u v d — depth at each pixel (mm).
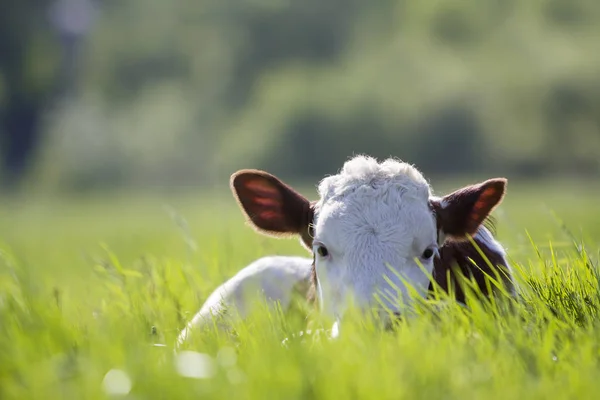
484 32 58656
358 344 4414
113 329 4762
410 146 53906
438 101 53531
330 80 60000
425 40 59094
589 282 5520
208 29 76000
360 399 3676
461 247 6059
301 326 5672
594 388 3898
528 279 5637
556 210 20250
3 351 4242
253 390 3738
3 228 24938
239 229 16125
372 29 70250
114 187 57062
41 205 42125
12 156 69188
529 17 57375
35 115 70688
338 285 5320
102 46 75062
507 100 52375
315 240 5555
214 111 67625
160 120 61125
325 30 72750
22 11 71062
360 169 5758
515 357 4281
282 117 56875
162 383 3828
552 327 4730
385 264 5266
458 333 4539
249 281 6648
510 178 52125
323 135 55781
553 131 52094
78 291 8734
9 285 7035
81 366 3994
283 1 72875
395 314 4984
